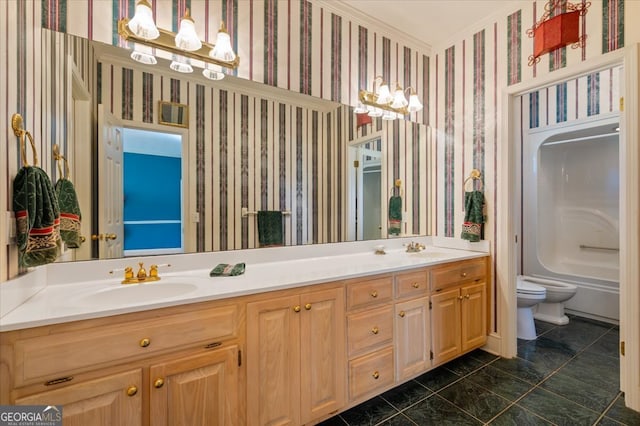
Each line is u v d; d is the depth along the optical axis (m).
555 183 3.92
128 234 1.58
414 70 2.69
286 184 2.05
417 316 1.92
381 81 2.46
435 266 2.02
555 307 3.01
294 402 1.44
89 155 1.49
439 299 2.04
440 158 2.75
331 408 1.55
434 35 2.59
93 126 1.50
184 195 1.72
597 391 1.84
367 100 2.35
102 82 1.52
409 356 1.87
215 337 1.24
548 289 2.88
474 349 2.34
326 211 2.21
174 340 1.16
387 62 2.51
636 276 1.67
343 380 1.59
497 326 2.32
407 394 1.84
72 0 1.43
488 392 1.84
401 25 2.45
